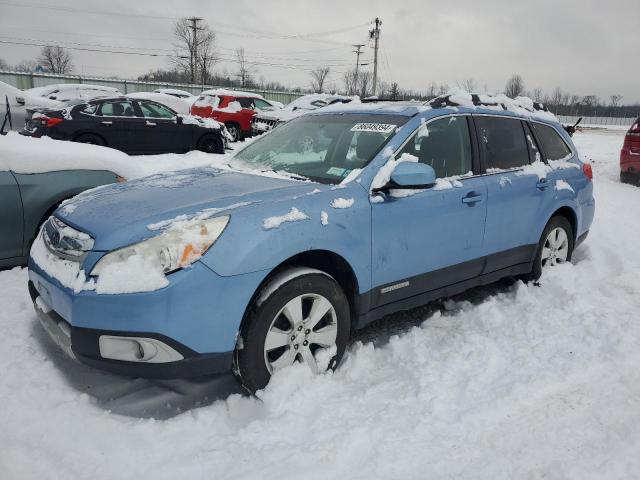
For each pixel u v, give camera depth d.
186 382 3.14
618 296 4.41
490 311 4.09
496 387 3.06
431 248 3.64
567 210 4.91
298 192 3.12
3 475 2.29
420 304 3.74
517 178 4.30
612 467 2.44
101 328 2.60
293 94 49.66
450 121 3.99
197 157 12.11
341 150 3.68
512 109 4.64
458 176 3.91
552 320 3.92
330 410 2.82
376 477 2.37
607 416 2.83
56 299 2.81
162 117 13.15
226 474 2.35
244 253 2.72
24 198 4.47
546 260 4.85
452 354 3.40
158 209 2.91
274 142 4.20
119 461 2.43
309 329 3.08
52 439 2.54
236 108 18.34
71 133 11.86
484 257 4.07
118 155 5.18
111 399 2.94
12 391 2.86
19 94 13.46
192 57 68.75
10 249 4.48
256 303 2.84
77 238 2.85
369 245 3.25
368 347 3.57
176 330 2.59
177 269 2.60
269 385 2.92
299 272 2.96
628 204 8.15
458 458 2.50
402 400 2.93
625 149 10.19
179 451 2.52
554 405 2.92
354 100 4.67
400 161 3.44
